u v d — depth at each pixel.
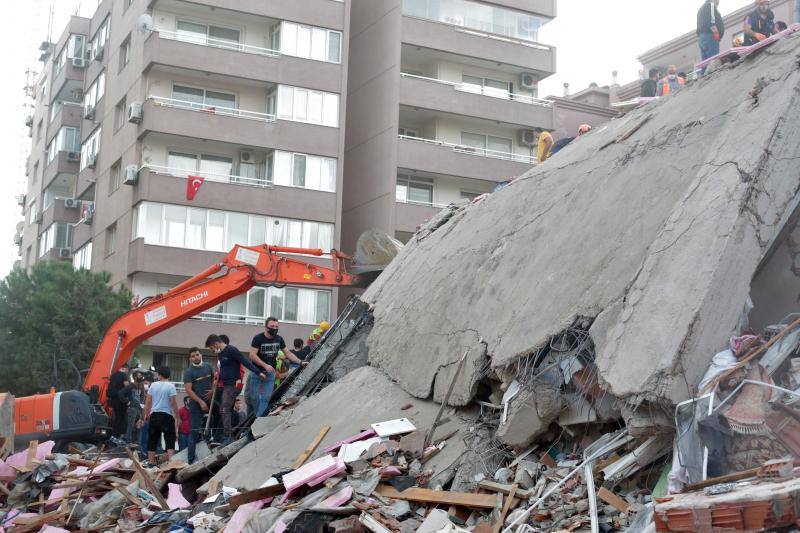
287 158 29.39
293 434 9.97
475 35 33.38
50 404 13.56
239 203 28.62
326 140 29.89
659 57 29.83
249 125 29.03
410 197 32.19
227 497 8.70
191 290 14.55
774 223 6.70
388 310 11.65
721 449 5.57
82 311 25.53
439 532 6.43
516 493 6.71
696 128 8.29
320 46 30.31
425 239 13.27
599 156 9.79
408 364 9.81
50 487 10.29
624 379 6.33
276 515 7.25
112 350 14.53
